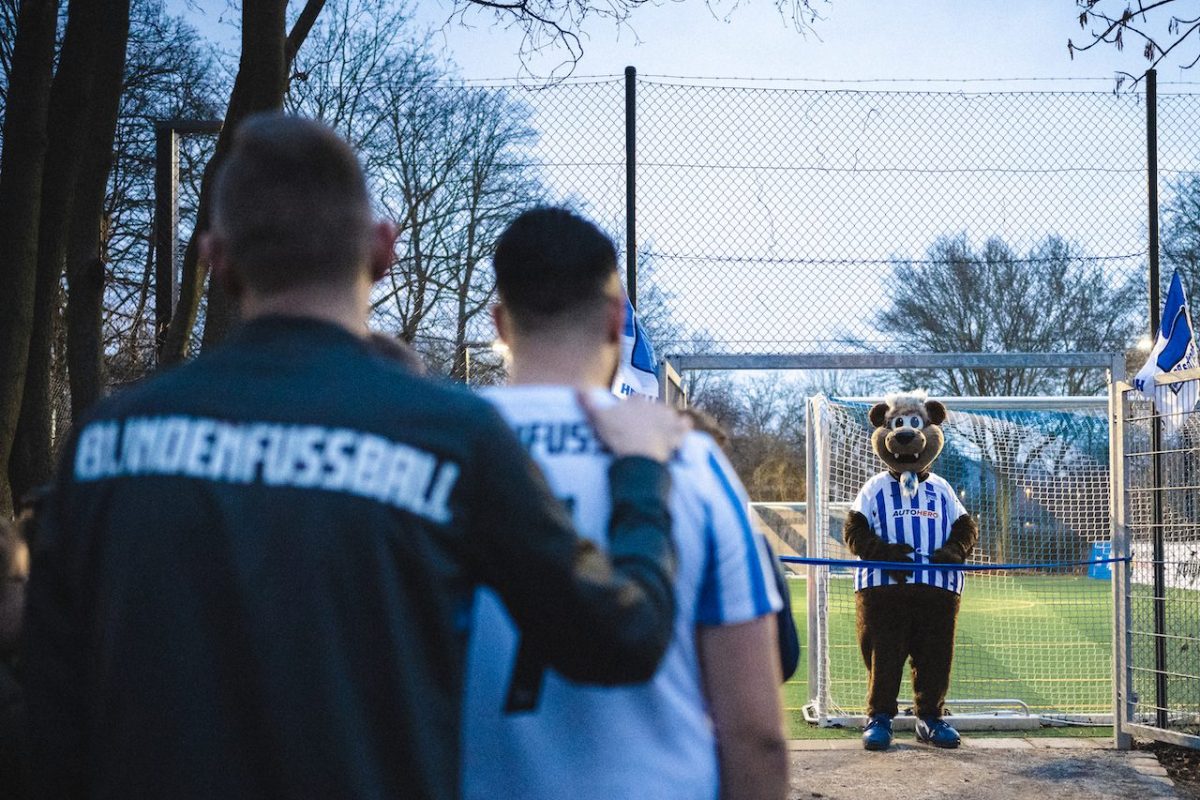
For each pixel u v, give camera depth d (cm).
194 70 1388
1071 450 841
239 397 120
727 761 155
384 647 112
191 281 482
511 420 153
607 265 164
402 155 1390
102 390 482
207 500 115
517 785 146
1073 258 822
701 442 162
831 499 739
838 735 642
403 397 121
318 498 114
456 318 1438
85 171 479
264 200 127
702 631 156
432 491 117
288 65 549
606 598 120
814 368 716
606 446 147
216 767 110
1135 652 620
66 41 537
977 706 701
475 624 150
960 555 605
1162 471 601
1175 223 1210
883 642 604
